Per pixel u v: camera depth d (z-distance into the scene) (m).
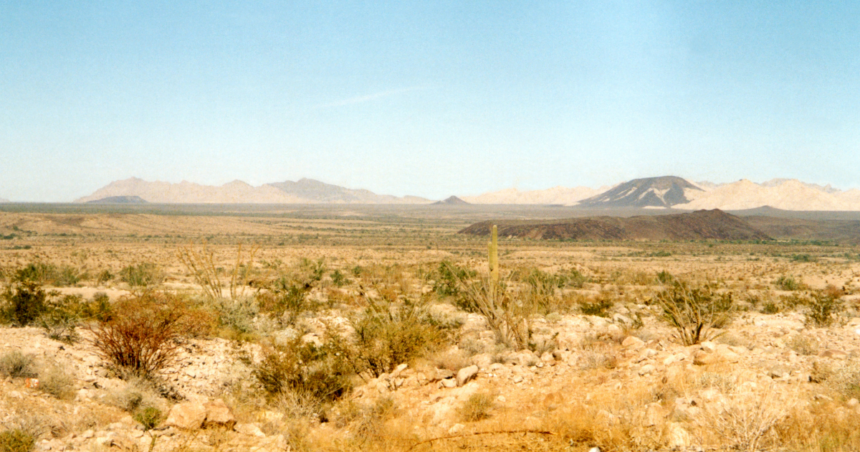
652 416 7.05
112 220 181.62
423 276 44.19
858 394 7.10
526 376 10.50
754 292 40.59
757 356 9.82
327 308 22.50
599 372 10.22
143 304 13.62
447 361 11.63
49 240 125.62
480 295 15.10
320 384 9.80
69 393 8.91
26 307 15.10
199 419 7.99
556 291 36.03
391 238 180.25
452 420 8.23
